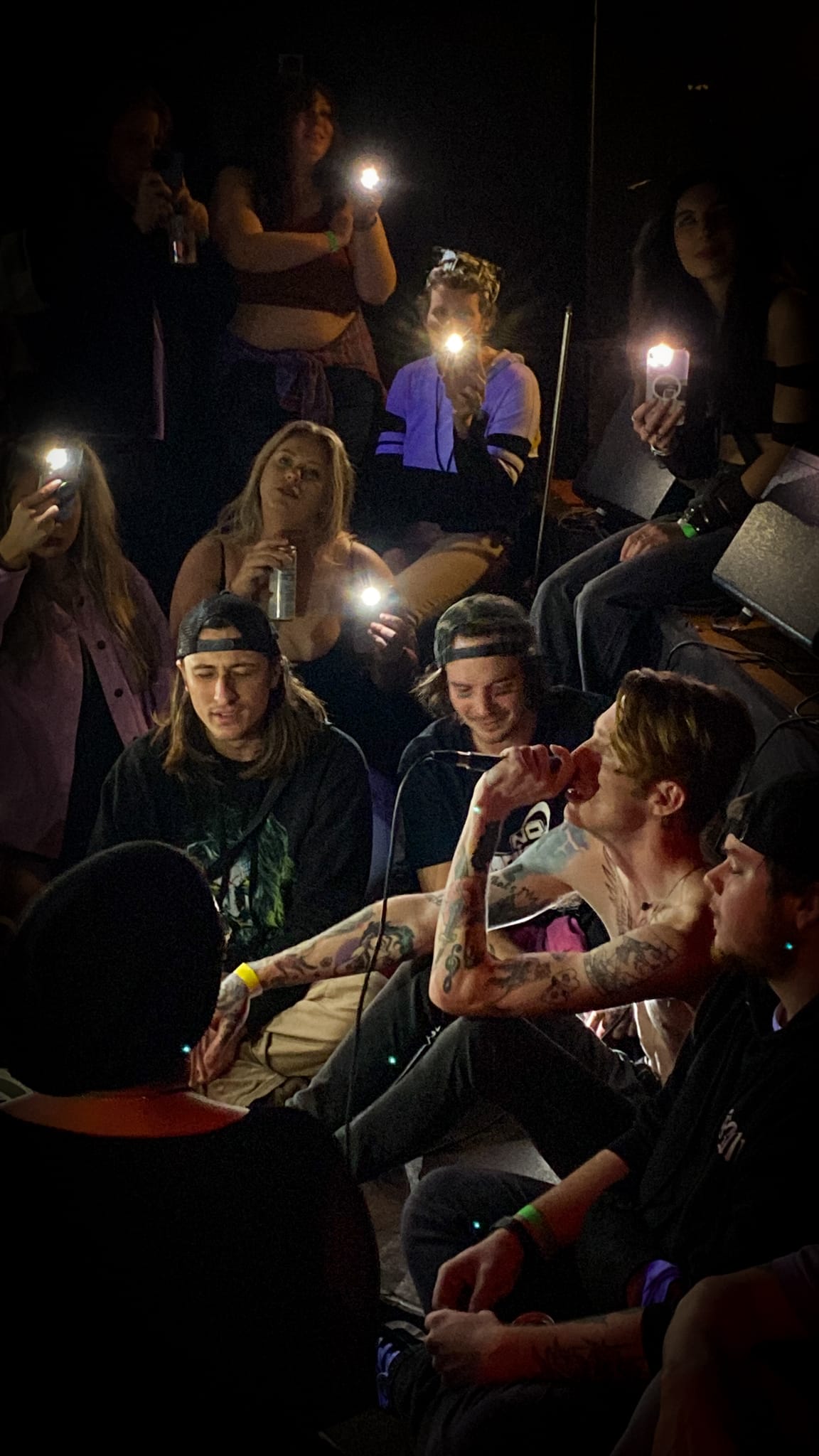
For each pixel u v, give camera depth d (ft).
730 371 13.32
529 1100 7.86
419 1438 6.76
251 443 17.13
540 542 16.06
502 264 19.67
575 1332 6.23
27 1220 4.66
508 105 19.26
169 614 14.90
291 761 10.35
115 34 18.02
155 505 15.97
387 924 9.29
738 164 18.31
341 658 14.61
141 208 16.30
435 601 16.37
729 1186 6.14
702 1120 6.53
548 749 7.99
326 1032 9.62
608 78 18.57
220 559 14.39
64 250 15.25
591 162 18.85
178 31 18.31
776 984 6.28
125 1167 4.75
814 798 6.12
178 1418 4.72
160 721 11.12
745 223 13.25
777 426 13.10
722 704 7.92
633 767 7.82
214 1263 4.75
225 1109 5.02
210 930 5.06
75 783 12.51
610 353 19.06
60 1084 4.85
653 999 8.05
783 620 11.13
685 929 7.70
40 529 12.02
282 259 17.15
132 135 16.10
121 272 15.40
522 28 18.94
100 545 12.71
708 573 13.26
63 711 12.38
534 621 14.40
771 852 6.11
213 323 17.21
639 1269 6.49
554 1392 6.24
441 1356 6.52
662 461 14.06
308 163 17.30
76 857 12.57
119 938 4.85
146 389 15.66
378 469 17.42
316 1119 5.15
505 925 9.02
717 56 18.13
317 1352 4.94
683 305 13.93
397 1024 8.93
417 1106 8.13
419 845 10.81
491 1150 9.88
